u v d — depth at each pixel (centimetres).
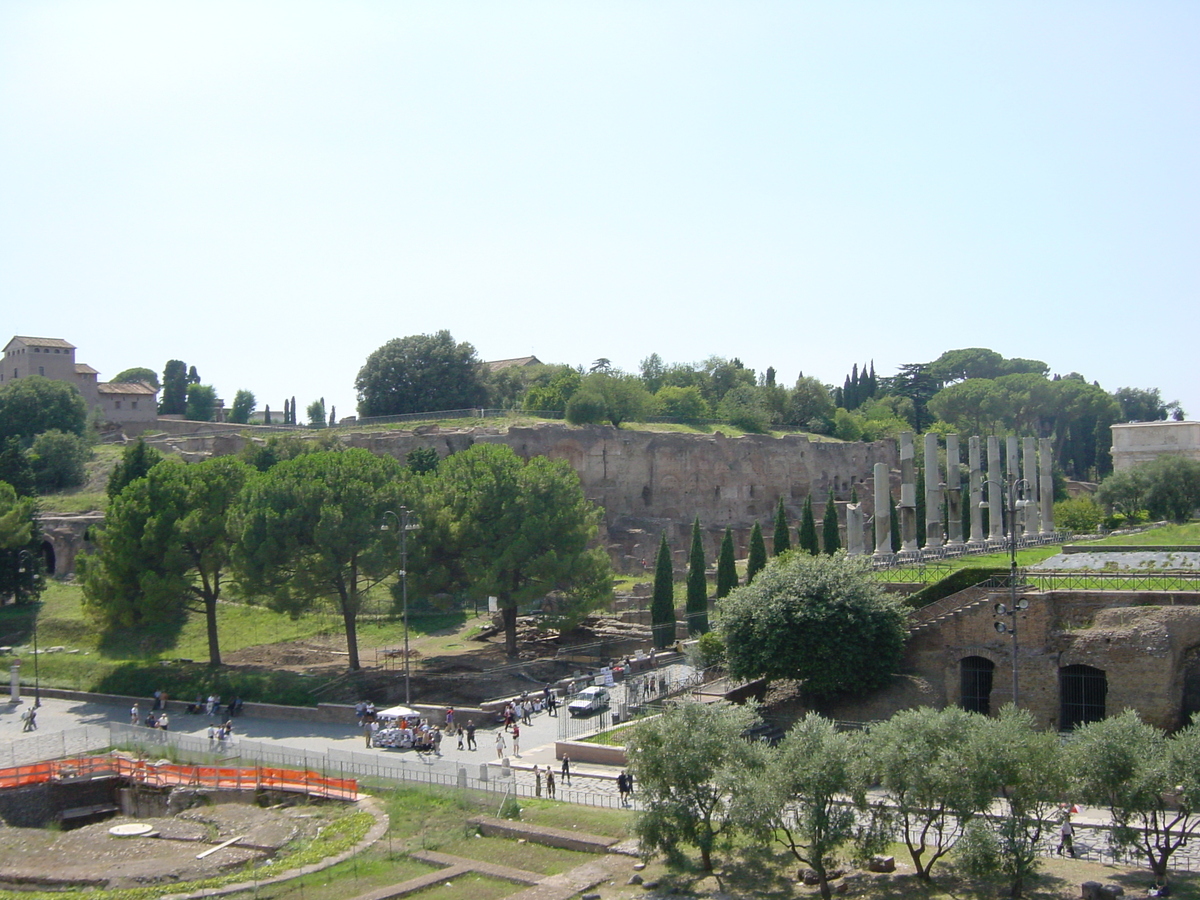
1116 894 3238
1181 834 3450
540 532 7250
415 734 5484
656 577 7712
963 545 8619
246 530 6775
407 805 4525
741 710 3856
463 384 13862
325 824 4397
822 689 5231
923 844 3519
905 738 3516
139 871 3906
